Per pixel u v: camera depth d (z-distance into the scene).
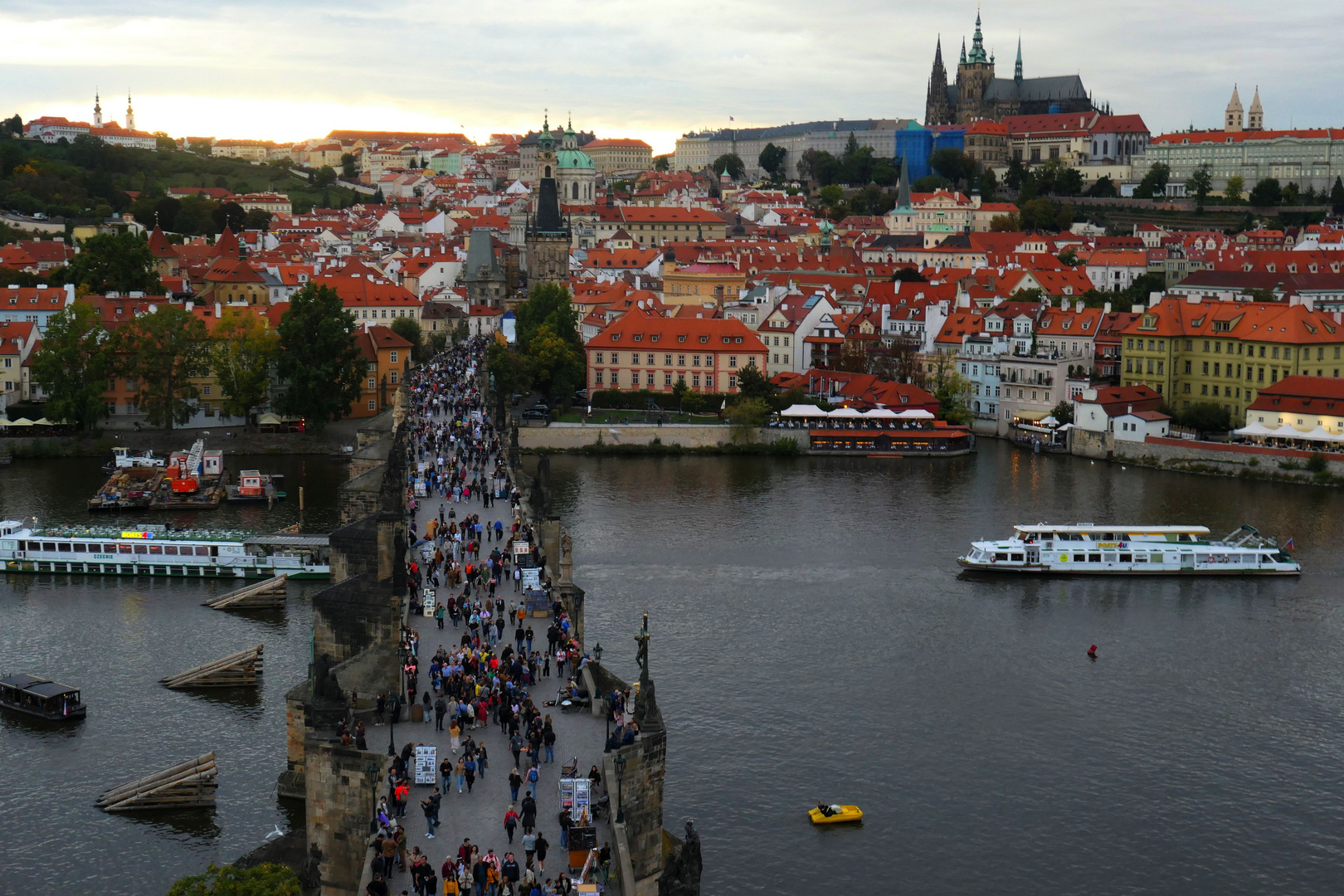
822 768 146.75
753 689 169.12
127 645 180.50
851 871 126.25
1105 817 138.00
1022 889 124.44
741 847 129.75
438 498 187.00
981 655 184.62
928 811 138.00
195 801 132.38
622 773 89.75
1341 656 186.62
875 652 184.25
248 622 191.00
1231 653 187.62
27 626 188.25
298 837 111.25
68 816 130.62
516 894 81.31
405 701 108.12
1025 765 149.12
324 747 93.44
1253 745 155.88
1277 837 135.12
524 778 95.06
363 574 125.69
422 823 89.56
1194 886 126.00
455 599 131.00
